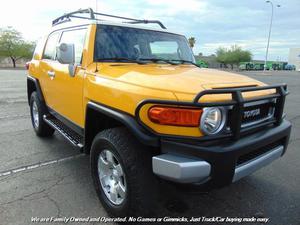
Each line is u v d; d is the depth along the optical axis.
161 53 4.09
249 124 2.72
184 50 4.50
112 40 3.64
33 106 5.56
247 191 3.51
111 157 2.86
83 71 3.40
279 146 3.06
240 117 2.48
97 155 3.03
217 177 2.37
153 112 2.42
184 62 4.31
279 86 2.96
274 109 3.03
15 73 26.50
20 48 54.91
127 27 3.88
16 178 3.73
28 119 6.95
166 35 4.28
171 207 3.12
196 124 2.36
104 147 2.87
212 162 2.33
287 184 3.71
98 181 3.08
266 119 2.92
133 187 2.56
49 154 4.60
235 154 2.40
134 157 2.56
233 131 2.49
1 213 2.95
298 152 4.94
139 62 3.62
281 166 4.31
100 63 3.39
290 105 10.07
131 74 2.92
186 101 2.35
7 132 5.77
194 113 2.34
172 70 3.26
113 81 2.88
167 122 2.39
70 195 3.34
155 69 3.25
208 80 2.79
